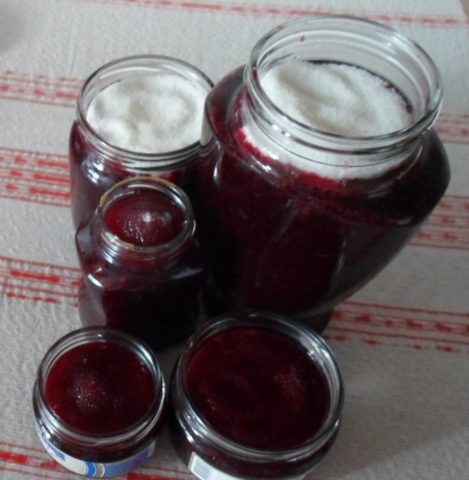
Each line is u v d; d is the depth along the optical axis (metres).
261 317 0.36
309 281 0.34
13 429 0.36
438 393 0.40
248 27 0.55
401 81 0.33
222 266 0.37
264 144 0.31
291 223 0.31
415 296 0.43
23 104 0.48
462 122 0.51
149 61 0.41
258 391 0.34
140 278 0.34
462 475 0.37
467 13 0.59
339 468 0.36
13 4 0.53
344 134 0.30
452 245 0.45
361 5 0.57
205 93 0.41
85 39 0.52
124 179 0.36
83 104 0.38
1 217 0.43
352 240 0.31
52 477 0.35
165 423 0.36
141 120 0.38
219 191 0.33
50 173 0.45
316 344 0.35
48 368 0.34
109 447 0.32
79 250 0.35
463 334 0.42
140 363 0.35
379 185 0.30
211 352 0.35
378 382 0.40
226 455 0.32
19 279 0.41
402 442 0.38
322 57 0.35
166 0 0.55
